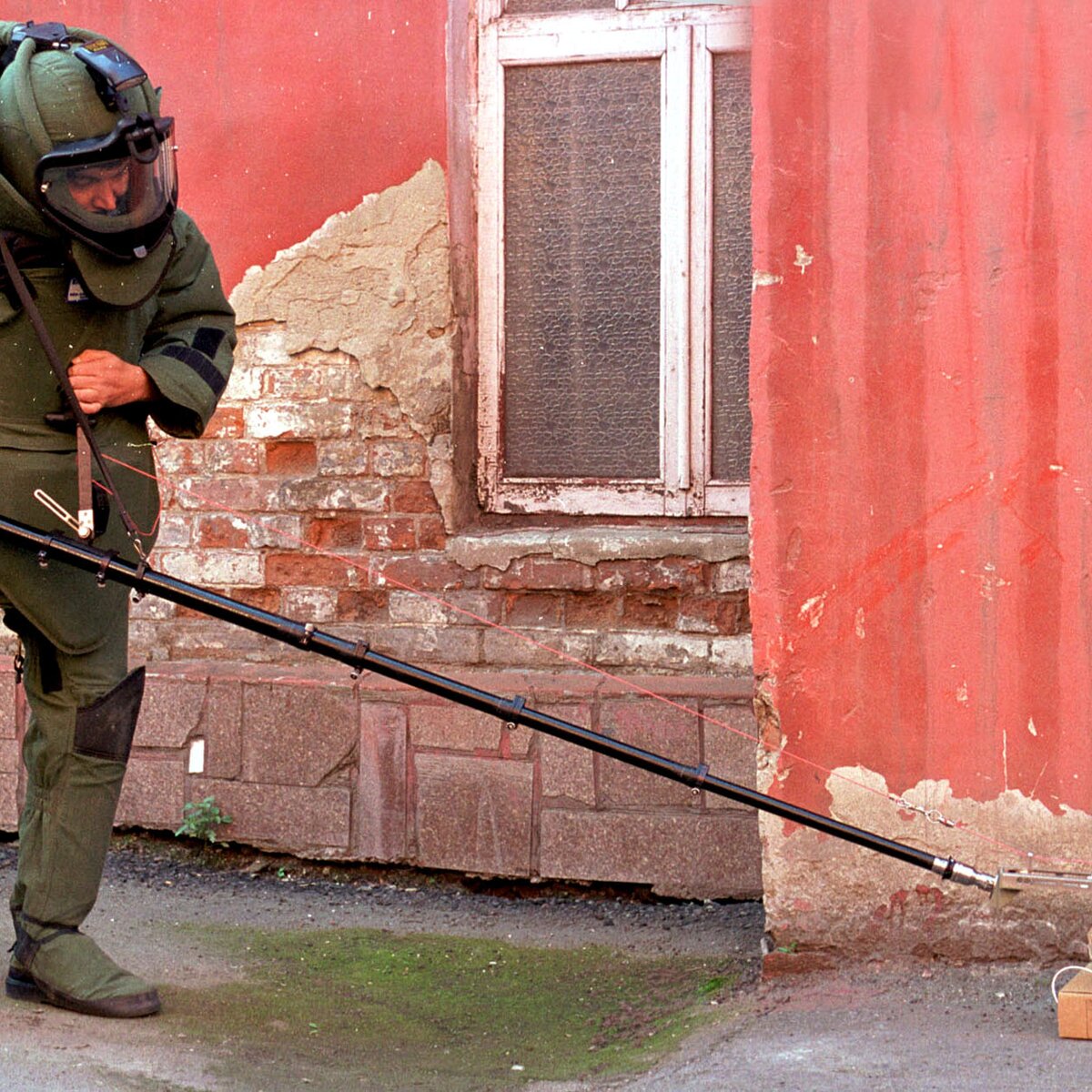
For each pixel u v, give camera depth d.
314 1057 3.22
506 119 4.73
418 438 4.66
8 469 3.21
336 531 4.74
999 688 3.38
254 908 4.36
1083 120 3.29
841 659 3.46
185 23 4.70
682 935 4.11
